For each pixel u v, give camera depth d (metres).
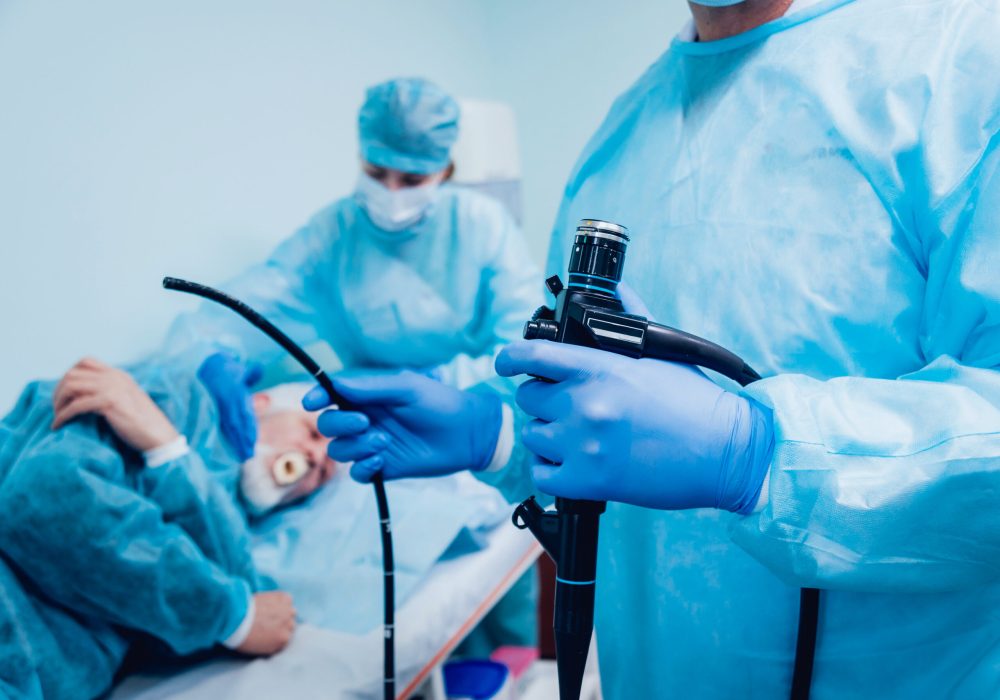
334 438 0.80
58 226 1.46
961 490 0.50
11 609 0.96
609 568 0.83
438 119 1.65
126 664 1.14
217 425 1.36
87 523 0.98
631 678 0.83
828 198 0.65
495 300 1.85
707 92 0.76
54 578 0.99
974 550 0.52
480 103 2.32
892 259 0.62
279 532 1.43
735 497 0.57
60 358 1.46
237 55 1.85
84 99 1.50
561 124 2.82
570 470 0.56
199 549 1.14
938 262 0.58
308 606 1.22
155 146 1.65
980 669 0.59
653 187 0.79
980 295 0.54
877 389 0.55
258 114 1.92
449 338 1.91
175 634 1.04
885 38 0.64
